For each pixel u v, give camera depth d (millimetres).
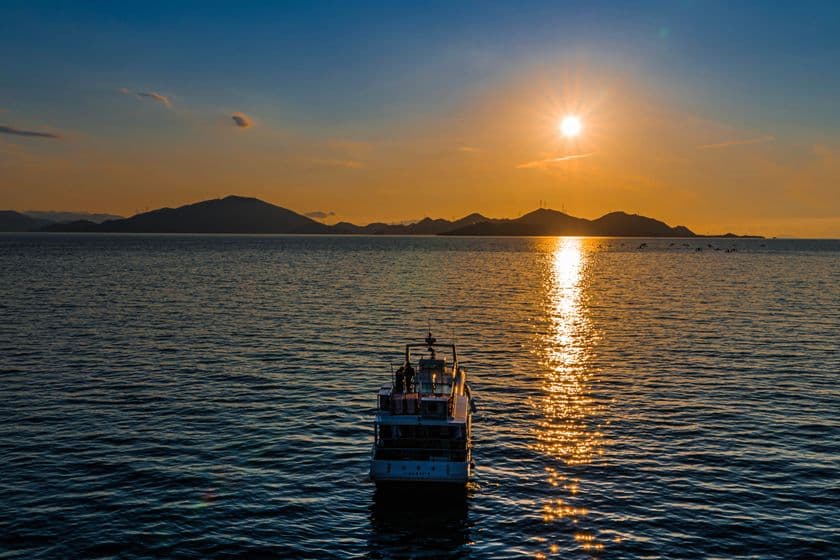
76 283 151625
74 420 50750
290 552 32344
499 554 32406
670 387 62156
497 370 69438
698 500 38031
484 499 38188
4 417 51188
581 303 127562
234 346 79438
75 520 34875
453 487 38250
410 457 39625
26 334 85188
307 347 79375
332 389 60562
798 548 32906
